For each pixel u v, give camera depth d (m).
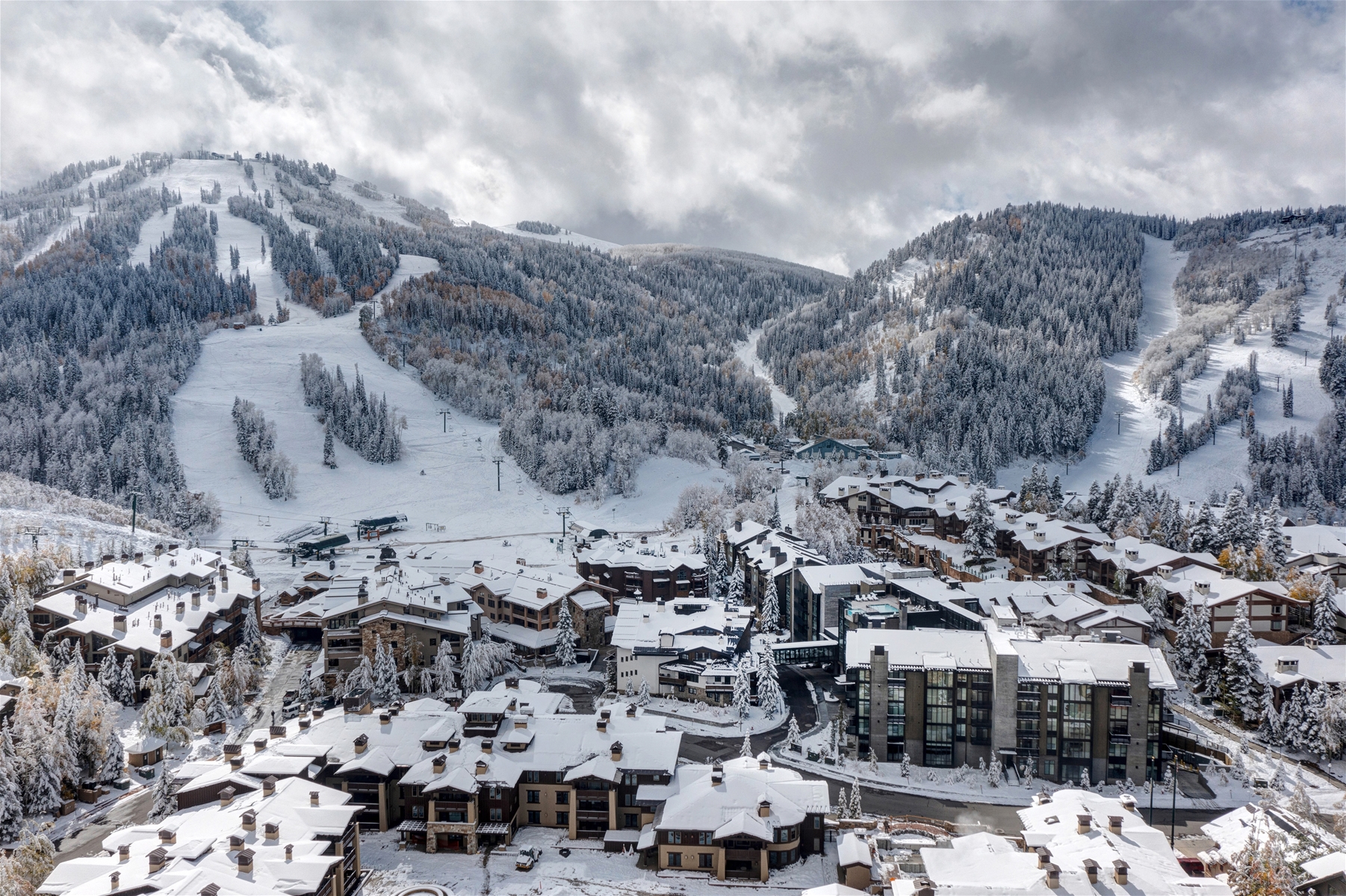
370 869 82.50
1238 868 68.56
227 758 88.94
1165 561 148.75
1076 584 151.12
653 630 130.00
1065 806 75.94
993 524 173.88
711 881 80.75
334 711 101.75
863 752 105.94
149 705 105.38
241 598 143.25
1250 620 131.12
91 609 128.12
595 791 89.25
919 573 147.75
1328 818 86.00
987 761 102.75
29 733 91.25
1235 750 104.06
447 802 87.81
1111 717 99.25
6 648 116.56
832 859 84.38
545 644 139.75
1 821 83.62
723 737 112.31
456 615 133.88
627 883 80.56
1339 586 159.38
